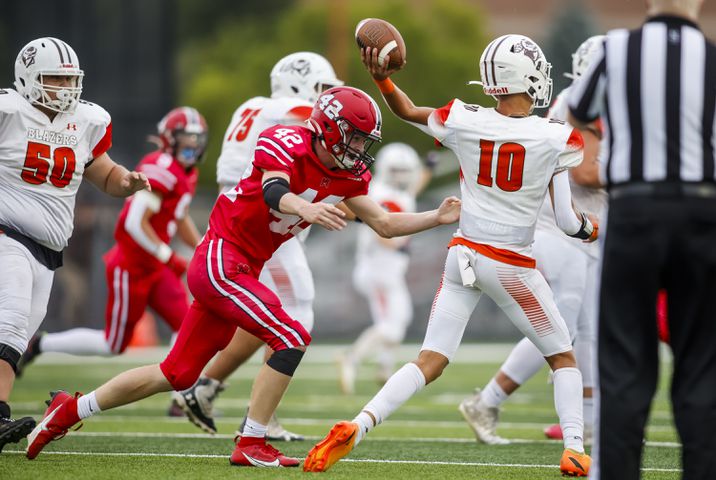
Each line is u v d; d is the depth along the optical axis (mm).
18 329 17828
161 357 49625
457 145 16703
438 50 96375
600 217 20578
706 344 12688
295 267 22281
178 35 118625
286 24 102000
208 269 16828
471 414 21656
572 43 109125
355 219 18312
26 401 30109
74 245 54594
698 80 12461
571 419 17047
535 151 16266
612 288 12719
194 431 23000
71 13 66750
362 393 35281
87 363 46656
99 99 65938
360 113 16062
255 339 21078
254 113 22484
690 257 12398
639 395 12578
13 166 17938
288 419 26875
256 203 16688
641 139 12477
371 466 17656
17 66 17969
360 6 98812
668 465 18266
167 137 27000
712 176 12375
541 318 16891
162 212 26891
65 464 16953
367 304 59781
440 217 16969
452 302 17031
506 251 16562
